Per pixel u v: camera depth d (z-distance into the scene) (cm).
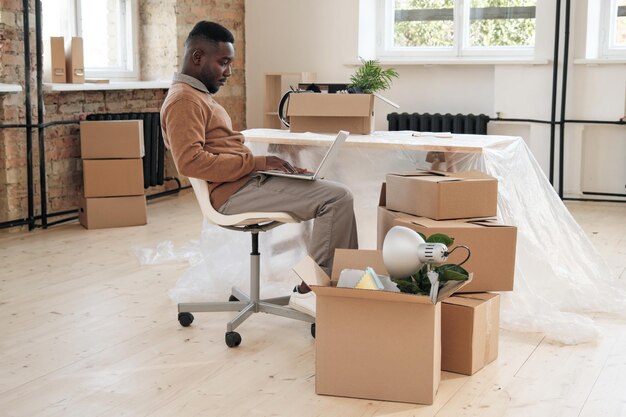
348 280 245
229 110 670
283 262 358
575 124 591
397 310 226
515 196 322
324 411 225
